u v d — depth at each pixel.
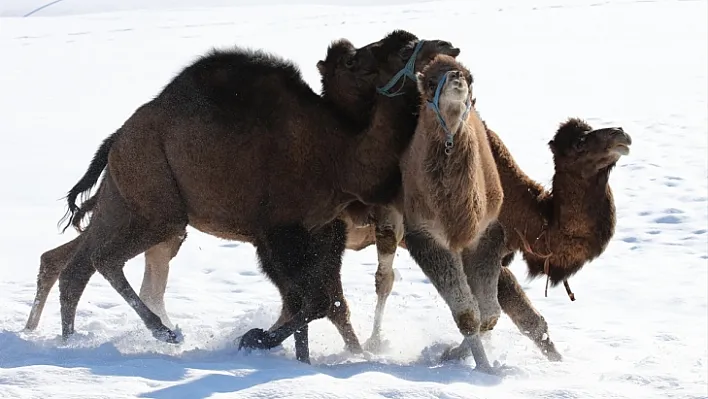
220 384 8.71
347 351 11.71
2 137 33.53
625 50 53.97
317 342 12.41
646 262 18.38
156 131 11.59
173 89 11.67
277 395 8.25
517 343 12.45
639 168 26.69
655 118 34.16
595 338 13.03
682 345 12.48
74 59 58.50
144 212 11.73
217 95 11.38
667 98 38.50
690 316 14.77
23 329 12.61
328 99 11.61
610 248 19.53
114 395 8.07
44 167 28.31
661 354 11.76
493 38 62.25
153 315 11.59
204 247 19.88
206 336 12.09
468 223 9.87
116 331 12.47
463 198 9.77
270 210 11.20
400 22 74.62
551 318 14.62
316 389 8.44
